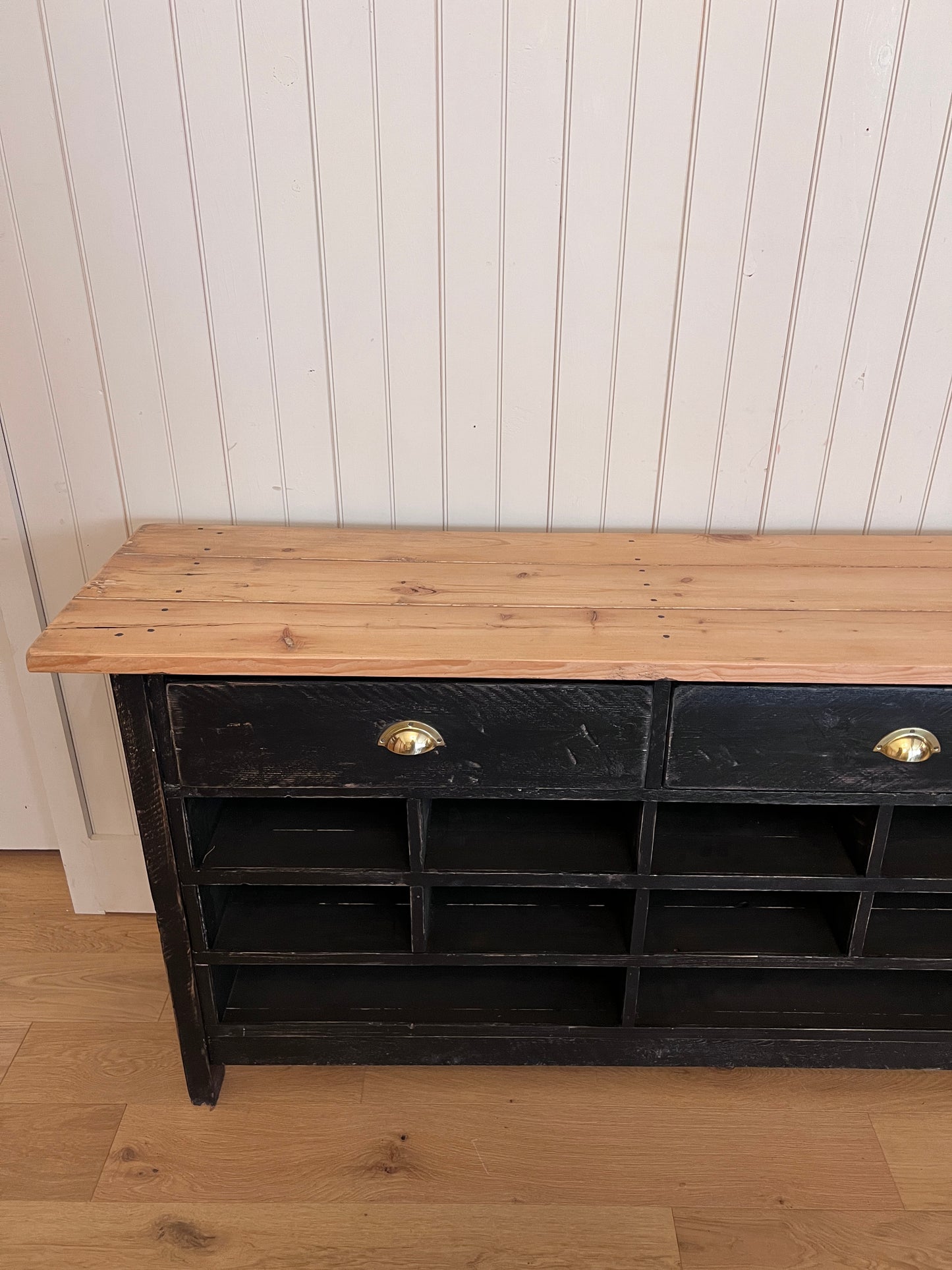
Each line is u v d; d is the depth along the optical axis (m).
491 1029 1.47
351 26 1.31
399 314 1.49
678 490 1.62
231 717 1.22
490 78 1.34
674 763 1.25
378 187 1.40
